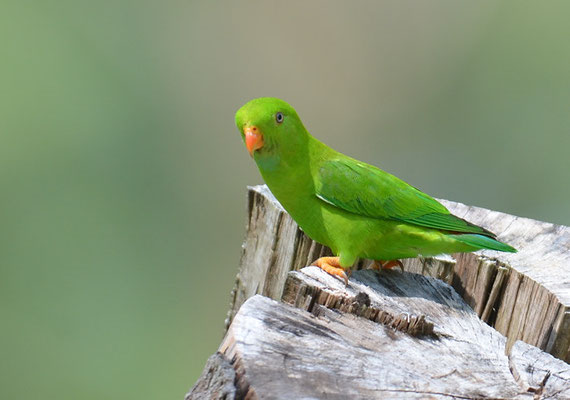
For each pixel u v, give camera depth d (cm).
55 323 1402
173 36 1745
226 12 1798
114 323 1434
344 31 1859
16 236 1444
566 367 470
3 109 1500
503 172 1647
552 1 1648
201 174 1706
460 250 605
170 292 1555
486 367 470
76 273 1466
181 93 1723
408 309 541
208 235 1667
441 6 1805
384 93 1827
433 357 471
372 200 601
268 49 1834
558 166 1594
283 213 681
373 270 604
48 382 1340
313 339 457
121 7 1684
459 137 1719
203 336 1542
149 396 1384
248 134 592
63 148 1538
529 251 644
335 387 420
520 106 1655
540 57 1655
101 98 1619
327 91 1847
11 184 1471
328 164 611
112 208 1558
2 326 1369
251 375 413
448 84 1761
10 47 1541
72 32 1622
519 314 594
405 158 1767
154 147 1672
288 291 559
